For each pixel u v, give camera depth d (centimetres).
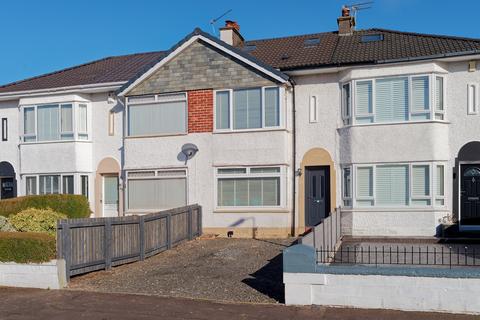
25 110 2177
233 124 1872
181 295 1064
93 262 1252
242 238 1820
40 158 2128
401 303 931
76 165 2069
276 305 977
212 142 1889
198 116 1912
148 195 1980
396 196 1691
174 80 1947
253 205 1850
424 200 1662
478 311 896
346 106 1789
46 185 2128
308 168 1844
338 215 1639
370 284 946
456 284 908
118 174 2089
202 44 1914
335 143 1805
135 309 964
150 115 1986
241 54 1844
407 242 1600
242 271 1265
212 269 1296
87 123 2117
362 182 1733
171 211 1636
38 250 1145
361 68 1738
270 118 1830
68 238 1170
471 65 1661
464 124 1669
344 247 1505
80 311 957
